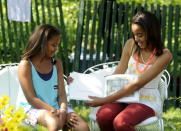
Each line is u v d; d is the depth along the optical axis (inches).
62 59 273.0
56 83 161.8
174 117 243.3
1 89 169.5
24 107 155.9
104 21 268.8
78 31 269.1
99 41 268.7
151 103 161.6
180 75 271.4
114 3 265.7
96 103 160.6
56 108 158.6
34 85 156.7
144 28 159.2
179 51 335.9
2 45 283.9
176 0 401.7
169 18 267.7
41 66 158.1
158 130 159.9
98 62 270.1
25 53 157.6
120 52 270.1
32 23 269.3
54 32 155.2
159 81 171.6
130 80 160.2
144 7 268.1
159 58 162.4
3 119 126.0
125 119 151.7
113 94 159.2
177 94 273.1
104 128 158.4
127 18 266.4
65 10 363.3
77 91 161.2
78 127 147.4
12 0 252.5
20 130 128.6
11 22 272.4
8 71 171.0
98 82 164.4
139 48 167.2
